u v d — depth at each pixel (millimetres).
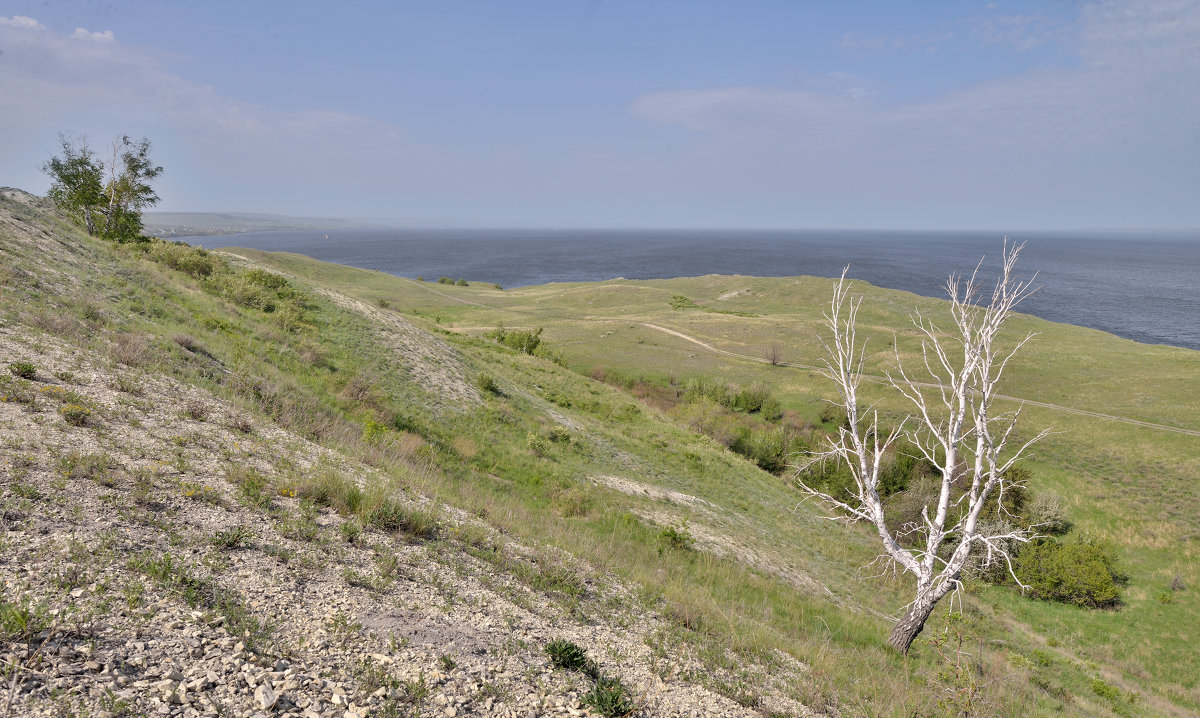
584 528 16875
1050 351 76250
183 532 6832
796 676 9625
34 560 5273
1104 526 37781
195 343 17469
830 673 10344
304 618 5969
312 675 5047
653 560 15750
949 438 13469
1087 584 29219
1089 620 28047
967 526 13141
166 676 4363
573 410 36219
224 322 22422
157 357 14711
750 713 7480
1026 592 30109
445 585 8109
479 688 5766
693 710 7020
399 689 5262
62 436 8406
